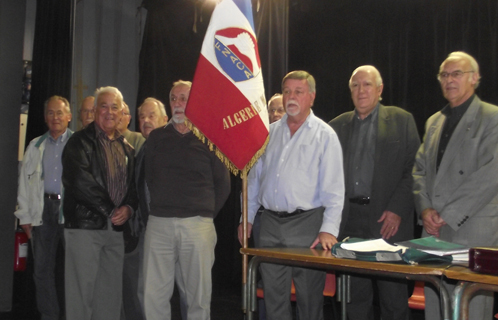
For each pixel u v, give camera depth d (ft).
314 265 5.69
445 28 12.26
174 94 8.57
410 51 12.82
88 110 12.25
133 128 19.29
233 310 13.46
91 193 8.90
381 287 8.73
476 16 11.80
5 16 12.10
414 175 8.11
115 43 19.48
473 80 7.63
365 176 8.72
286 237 7.78
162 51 17.92
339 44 14.11
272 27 15.16
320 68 14.47
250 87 7.41
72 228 8.98
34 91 16.70
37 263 11.19
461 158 7.30
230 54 7.40
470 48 11.85
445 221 7.08
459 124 7.48
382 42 13.30
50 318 11.23
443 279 4.84
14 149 12.39
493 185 6.93
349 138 9.05
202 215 8.29
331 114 14.25
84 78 18.81
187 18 17.42
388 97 13.15
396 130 8.70
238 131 7.32
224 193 8.73
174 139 8.49
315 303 7.88
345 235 8.91
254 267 6.25
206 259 8.29
